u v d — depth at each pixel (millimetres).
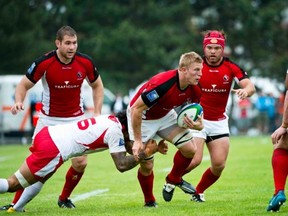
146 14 143875
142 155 28875
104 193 38688
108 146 29516
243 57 149500
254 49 147750
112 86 138625
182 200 34938
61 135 29094
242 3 143875
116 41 137500
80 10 138625
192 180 44656
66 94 33594
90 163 58656
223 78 34500
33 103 92312
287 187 39281
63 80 33312
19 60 128875
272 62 144125
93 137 29234
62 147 28953
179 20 146875
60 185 42594
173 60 139750
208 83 34375
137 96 30438
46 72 33156
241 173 48156
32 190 30281
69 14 138125
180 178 32750
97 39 137375
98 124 29359
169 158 61906
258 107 111188
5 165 56719
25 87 33344
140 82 142375
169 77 29641
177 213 29812
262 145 76812
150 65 139875
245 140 89562
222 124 34656
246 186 40625
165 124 31391
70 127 29438
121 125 30438
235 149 71125
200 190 34531
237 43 147875
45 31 137625
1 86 95000
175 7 144125
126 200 35469
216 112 34625
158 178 45781
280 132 29078
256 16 145125
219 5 145875
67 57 32719
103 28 141750
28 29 127188
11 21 122875
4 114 93562
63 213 30469
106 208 32344
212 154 34438
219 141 34500
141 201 34844
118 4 144750
